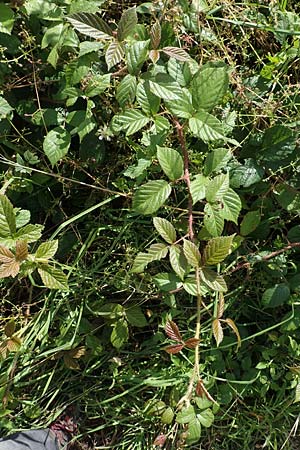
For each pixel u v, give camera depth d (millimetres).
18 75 981
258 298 1069
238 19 997
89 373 1099
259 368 1058
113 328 1063
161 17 899
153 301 1087
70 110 990
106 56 850
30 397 1081
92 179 1041
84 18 846
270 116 981
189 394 859
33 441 1036
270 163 991
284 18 990
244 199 1025
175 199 1021
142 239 1058
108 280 1053
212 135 868
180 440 1020
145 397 1090
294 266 1031
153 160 951
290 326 1027
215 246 844
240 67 1015
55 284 903
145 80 870
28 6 898
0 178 1017
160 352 1085
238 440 1087
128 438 1086
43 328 1049
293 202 998
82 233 1076
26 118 984
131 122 885
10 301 1089
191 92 866
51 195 1061
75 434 1092
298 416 1050
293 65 1021
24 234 899
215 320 878
